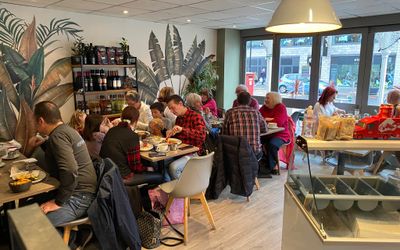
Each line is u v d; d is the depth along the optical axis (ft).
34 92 14.52
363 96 17.03
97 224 6.30
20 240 1.57
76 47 15.42
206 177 8.59
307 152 5.57
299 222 5.79
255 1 12.77
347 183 5.74
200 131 10.73
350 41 17.28
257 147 11.76
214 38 22.20
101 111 16.01
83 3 13.20
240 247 8.30
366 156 5.83
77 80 15.19
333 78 18.33
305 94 19.74
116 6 13.84
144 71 18.56
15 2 13.03
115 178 6.48
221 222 9.68
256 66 22.33
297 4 6.04
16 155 8.65
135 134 9.07
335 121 5.57
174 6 13.80
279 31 6.96
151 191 9.31
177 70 20.36
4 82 13.66
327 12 5.99
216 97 22.88
